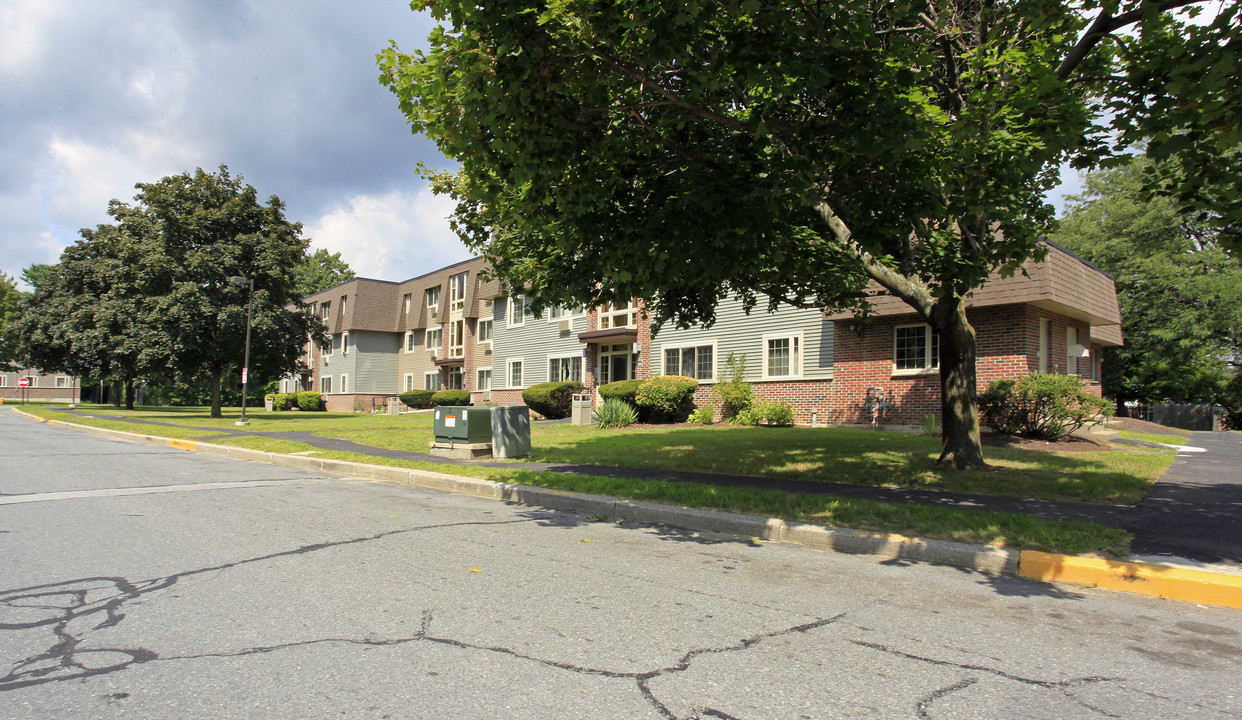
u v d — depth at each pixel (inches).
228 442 611.5
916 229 313.9
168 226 1104.2
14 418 1266.0
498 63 224.1
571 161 261.4
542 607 168.1
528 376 1250.0
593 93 252.4
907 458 428.8
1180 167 257.4
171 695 117.7
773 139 274.8
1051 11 217.3
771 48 221.6
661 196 291.7
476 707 114.4
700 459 447.5
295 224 1235.2
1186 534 234.7
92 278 1552.7
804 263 350.0
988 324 629.9
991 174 242.2
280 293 1189.1
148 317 1055.6
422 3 237.3
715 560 220.7
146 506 304.7
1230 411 1293.1
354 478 422.0
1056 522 247.0
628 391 884.6
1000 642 150.6
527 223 300.5
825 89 234.1
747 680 127.0
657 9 207.8
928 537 233.8
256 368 1182.3
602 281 334.0
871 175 265.3
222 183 1182.9
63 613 159.6
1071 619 168.1
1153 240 1157.7
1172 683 130.0
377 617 158.9
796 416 775.7
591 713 112.7
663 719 110.9
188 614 159.6
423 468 417.7
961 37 322.3
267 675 126.3
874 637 151.6
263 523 267.4
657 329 425.4
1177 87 207.9
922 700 119.9
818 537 244.8
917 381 674.2
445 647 141.2
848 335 732.0
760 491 311.6
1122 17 219.1
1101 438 622.2
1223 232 249.9
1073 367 722.8
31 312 1659.7
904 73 222.5
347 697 117.6
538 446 556.4
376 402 1728.6
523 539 246.2
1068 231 1253.1
